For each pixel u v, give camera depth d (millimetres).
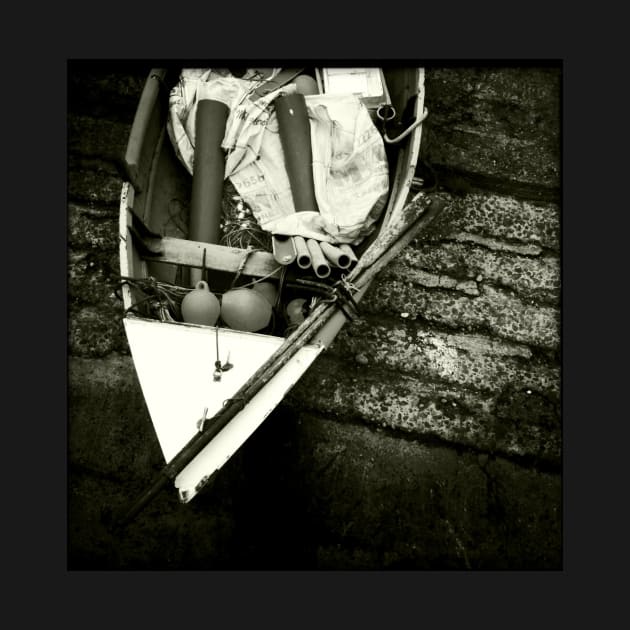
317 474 5840
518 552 5848
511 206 6418
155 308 5168
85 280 6086
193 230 5469
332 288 5109
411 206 5227
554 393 6121
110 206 6211
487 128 6535
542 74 6605
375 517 5820
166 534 5727
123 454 5820
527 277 6305
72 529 5719
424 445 5957
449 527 5848
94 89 6359
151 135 5535
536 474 5973
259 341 4926
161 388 4801
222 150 5609
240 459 5801
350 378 6016
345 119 5605
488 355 6145
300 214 5316
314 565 5730
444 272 6258
